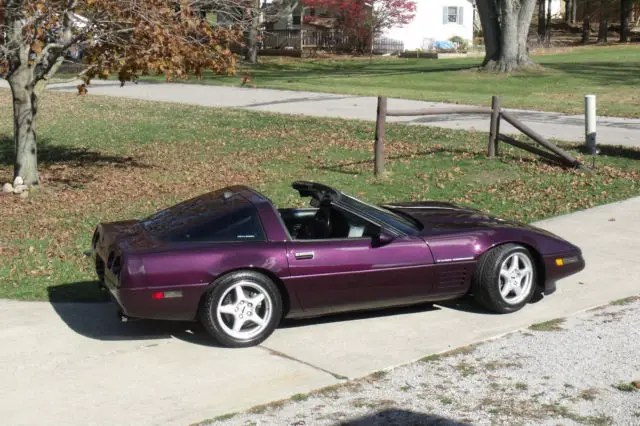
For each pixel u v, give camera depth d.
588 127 15.78
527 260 7.13
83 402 5.30
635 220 10.72
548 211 11.50
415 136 18.72
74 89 32.09
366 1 51.16
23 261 9.28
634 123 20.94
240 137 19.52
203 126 21.42
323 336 6.59
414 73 38.47
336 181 13.85
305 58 51.06
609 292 7.62
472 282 7.04
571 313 7.04
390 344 6.36
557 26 80.12
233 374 5.76
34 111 13.70
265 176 14.64
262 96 29.31
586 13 66.62
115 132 20.89
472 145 17.08
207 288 6.19
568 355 6.00
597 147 16.52
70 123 22.64
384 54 53.81
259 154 17.17
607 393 5.29
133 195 13.31
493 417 4.95
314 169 15.16
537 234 7.24
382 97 13.70
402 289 6.80
